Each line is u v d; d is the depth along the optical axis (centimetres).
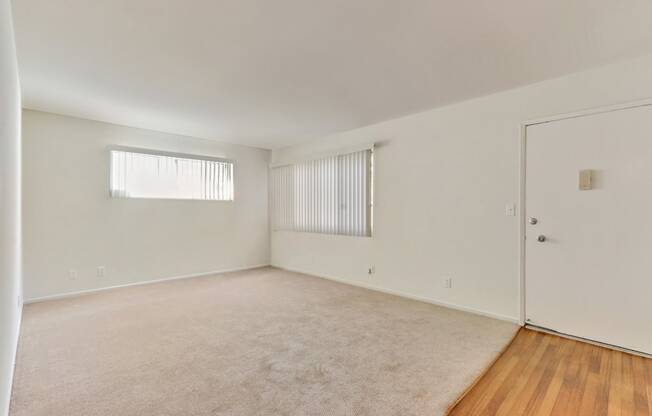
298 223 561
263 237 614
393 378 211
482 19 200
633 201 249
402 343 265
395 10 190
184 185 509
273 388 198
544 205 293
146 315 332
